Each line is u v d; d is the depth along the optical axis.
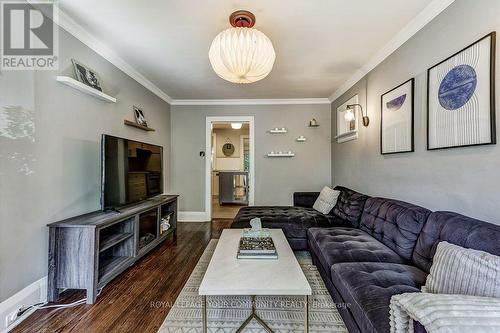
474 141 1.61
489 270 1.03
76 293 2.10
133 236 2.57
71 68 2.24
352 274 1.57
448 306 0.84
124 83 3.19
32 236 1.85
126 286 2.24
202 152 4.95
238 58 1.85
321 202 3.60
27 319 1.74
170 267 2.66
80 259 1.96
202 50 2.76
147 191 3.24
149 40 2.53
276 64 3.15
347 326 1.52
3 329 1.62
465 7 1.70
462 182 1.73
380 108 2.88
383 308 1.20
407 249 1.82
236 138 8.66
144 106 3.80
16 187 1.73
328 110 4.84
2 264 1.64
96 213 2.42
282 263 1.66
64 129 2.16
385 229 2.13
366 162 3.27
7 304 1.66
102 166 2.31
